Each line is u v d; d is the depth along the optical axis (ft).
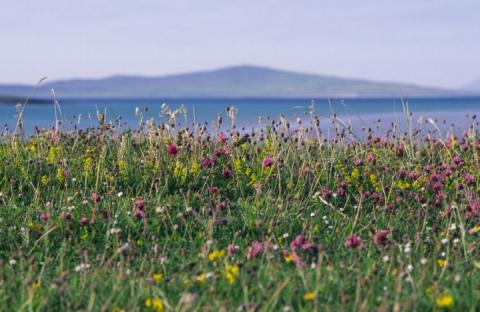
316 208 41.65
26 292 27.40
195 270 30.50
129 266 31.65
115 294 27.40
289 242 36.19
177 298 27.22
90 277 29.40
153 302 25.95
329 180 46.24
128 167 47.50
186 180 46.26
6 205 41.27
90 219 37.81
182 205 41.19
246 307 25.02
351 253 32.40
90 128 56.95
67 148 53.31
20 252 32.09
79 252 33.35
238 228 37.83
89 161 46.47
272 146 51.52
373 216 39.96
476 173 47.26
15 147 50.60
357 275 29.50
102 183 45.27
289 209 40.98
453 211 38.09
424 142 57.06
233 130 51.80
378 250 33.94
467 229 37.37
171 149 46.37
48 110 516.73
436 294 26.09
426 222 38.70
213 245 34.27
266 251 31.86
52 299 27.04
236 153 51.19
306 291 26.78
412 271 30.19
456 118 259.80
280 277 29.50
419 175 46.73
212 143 53.93
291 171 45.70
